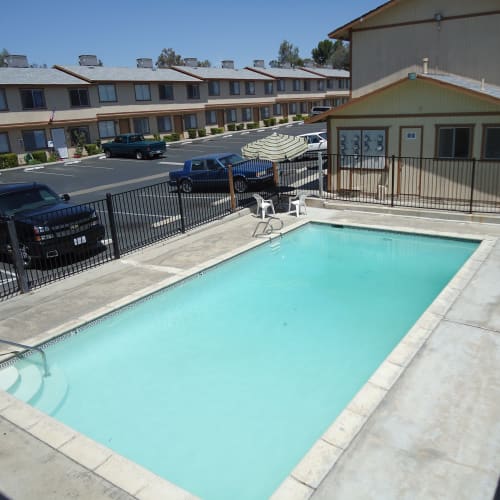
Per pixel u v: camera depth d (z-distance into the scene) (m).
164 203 18.33
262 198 15.48
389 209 14.47
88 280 10.54
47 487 4.79
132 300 9.27
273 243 13.18
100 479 4.86
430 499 4.39
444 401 5.74
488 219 12.90
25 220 11.13
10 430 5.70
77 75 39.38
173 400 6.85
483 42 14.87
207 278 11.05
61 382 7.36
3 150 34.16
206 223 14.45
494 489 4.45
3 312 9.11
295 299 9.95
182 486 5.29
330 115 15.92
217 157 20.05
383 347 7.95
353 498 4.45
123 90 41.69
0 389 6.61
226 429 6.18
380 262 11.70
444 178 14.55
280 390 6.95
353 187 16.30
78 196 22.06
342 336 8.37
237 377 7.35
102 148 39.25
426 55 15.91
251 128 54.72
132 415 6.55
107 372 7.64
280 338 8.43
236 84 53.03
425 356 6.70
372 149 15.53
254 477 5.38
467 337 7.12
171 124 46.22
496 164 13.59
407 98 14.48
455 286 8.89
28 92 34.97
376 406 5.70
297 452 5.72
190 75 49.19
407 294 9.86
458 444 5.04
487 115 13.42
